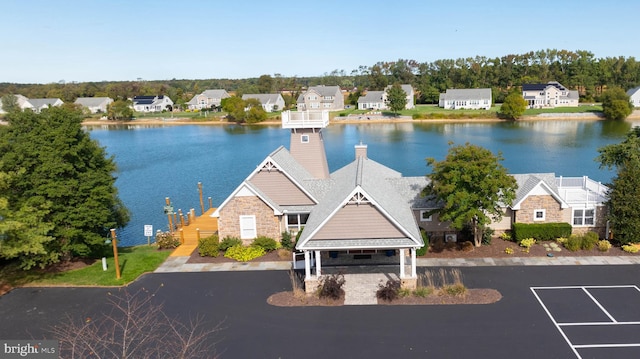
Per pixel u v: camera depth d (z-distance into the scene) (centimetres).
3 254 2620
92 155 3253
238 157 8994
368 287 2678
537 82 18088
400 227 2570
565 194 3503
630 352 1988
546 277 2762
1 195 2806
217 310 2481
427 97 17788
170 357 2052
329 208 2747
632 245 3145
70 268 3139
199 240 3312
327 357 2023
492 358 1977
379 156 8644
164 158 9100
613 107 12625
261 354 2061
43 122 3070
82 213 3030
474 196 3016
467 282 2725
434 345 2084
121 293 2727
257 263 3144
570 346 2044
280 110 17775
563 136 10288
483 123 13175
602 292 2541
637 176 3162
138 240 4334
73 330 2261
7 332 2298
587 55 19788
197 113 17462
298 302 2530
